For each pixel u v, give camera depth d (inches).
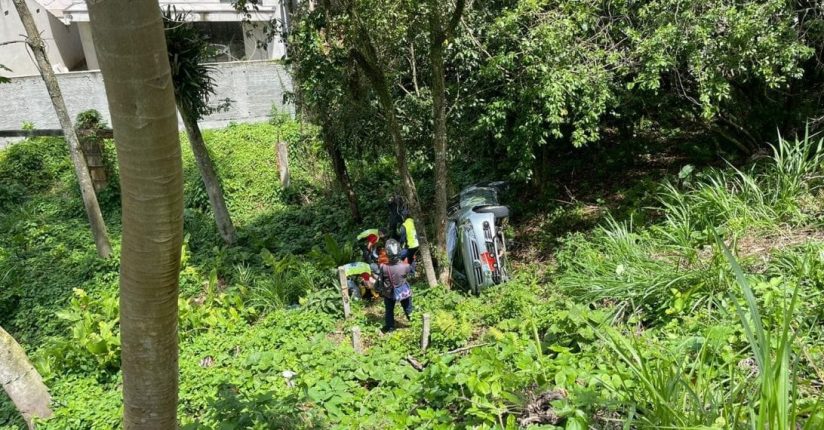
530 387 151.4
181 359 272.4
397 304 324.8
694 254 219.3
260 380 227.5
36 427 251.9
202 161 430.3
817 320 163.3
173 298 89.1
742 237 232.8
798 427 114.2
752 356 148.1
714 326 155.9
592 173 418.9
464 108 347.3
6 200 569.3
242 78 680.4
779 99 340.2
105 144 582.6
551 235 345.7
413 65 352.8
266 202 573.9
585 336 170.6
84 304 350.9
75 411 251.4
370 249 350.9
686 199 296.4
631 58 276.2
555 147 412.2
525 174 306.2
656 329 189.2
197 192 559.2
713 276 195.5
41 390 265.7
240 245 456.1
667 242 252.2
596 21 285.1
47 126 642.8
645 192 333.7
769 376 94.2
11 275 429.7
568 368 145.3
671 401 119.4
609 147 428.1
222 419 167.5
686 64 295.1
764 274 198.1
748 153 346.9
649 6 265.3
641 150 411.2
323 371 221.9
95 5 66.4
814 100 335.9
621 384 132.5
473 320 258.5
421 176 533.6
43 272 433.1
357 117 377.4
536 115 284.4
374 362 232.2
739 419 108.4
